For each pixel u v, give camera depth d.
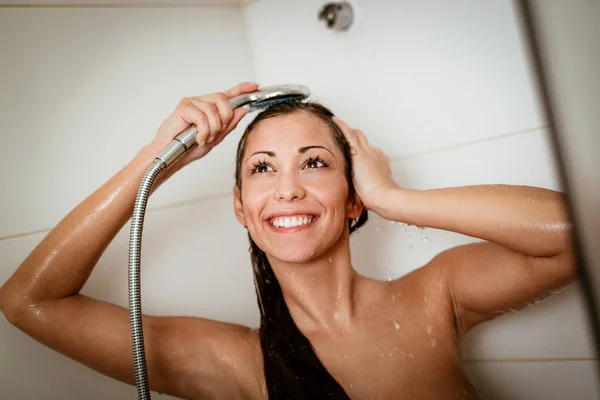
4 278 0.94
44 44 1.02
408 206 0.83
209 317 1.14
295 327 0.91
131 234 0.75
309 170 0.85
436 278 0.91
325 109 0.92
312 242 0.84
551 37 0.25
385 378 0.86
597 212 0.25
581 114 0.25
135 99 1.11
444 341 0.88
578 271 0.26
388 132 1.16
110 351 0.86
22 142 0.98
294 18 1.25
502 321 1.07
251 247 0.96
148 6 1.15
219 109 0.84
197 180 1.17
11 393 0.92
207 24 1.24
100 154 1.06
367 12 1.16
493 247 0.87
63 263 0.84
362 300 0.93
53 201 1.00
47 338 0.85
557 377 1.04
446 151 1.10
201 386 0.91
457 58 1.08
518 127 1.03
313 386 0.85
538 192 0.77
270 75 1.29
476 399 0.85
